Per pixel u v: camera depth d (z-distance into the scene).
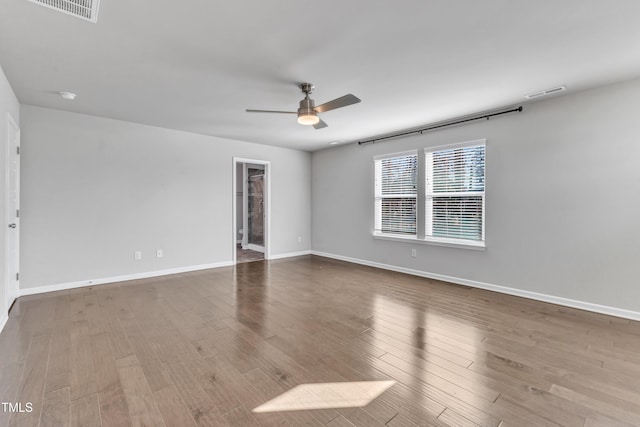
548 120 3.52
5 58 2.53
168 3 1.82
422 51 2.42
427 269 4.79
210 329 2.79
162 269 4.84
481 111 3.97
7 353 2.31
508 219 3.87
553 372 2.10
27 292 3.73
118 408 1.71
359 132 5.11
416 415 1.68
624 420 1.63
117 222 4.40
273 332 2.74
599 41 2.27
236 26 2.08
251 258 6.38
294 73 2.81
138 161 4.57
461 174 4.36
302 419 1.65
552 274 3.53
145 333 2.69
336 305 3.47
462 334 2.71
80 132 4.08
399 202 5.21
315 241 6.89
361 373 2.09
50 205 3.88
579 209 3.33
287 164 6.54
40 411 1.67
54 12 1.91
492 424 1.60
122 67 2.69
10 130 3.16
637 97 2.97
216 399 1.80
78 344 2.47
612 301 3.14
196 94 3.35
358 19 2.00
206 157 5.30
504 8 1.88
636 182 2.99
